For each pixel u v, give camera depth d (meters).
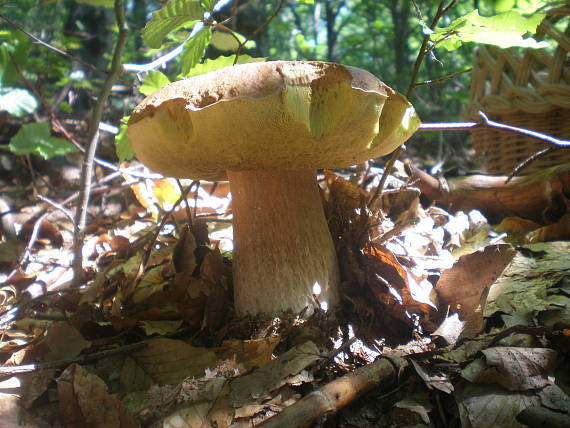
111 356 0.27
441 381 0.22
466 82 1.23
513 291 0.28
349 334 0.27
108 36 0.87
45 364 0.26
